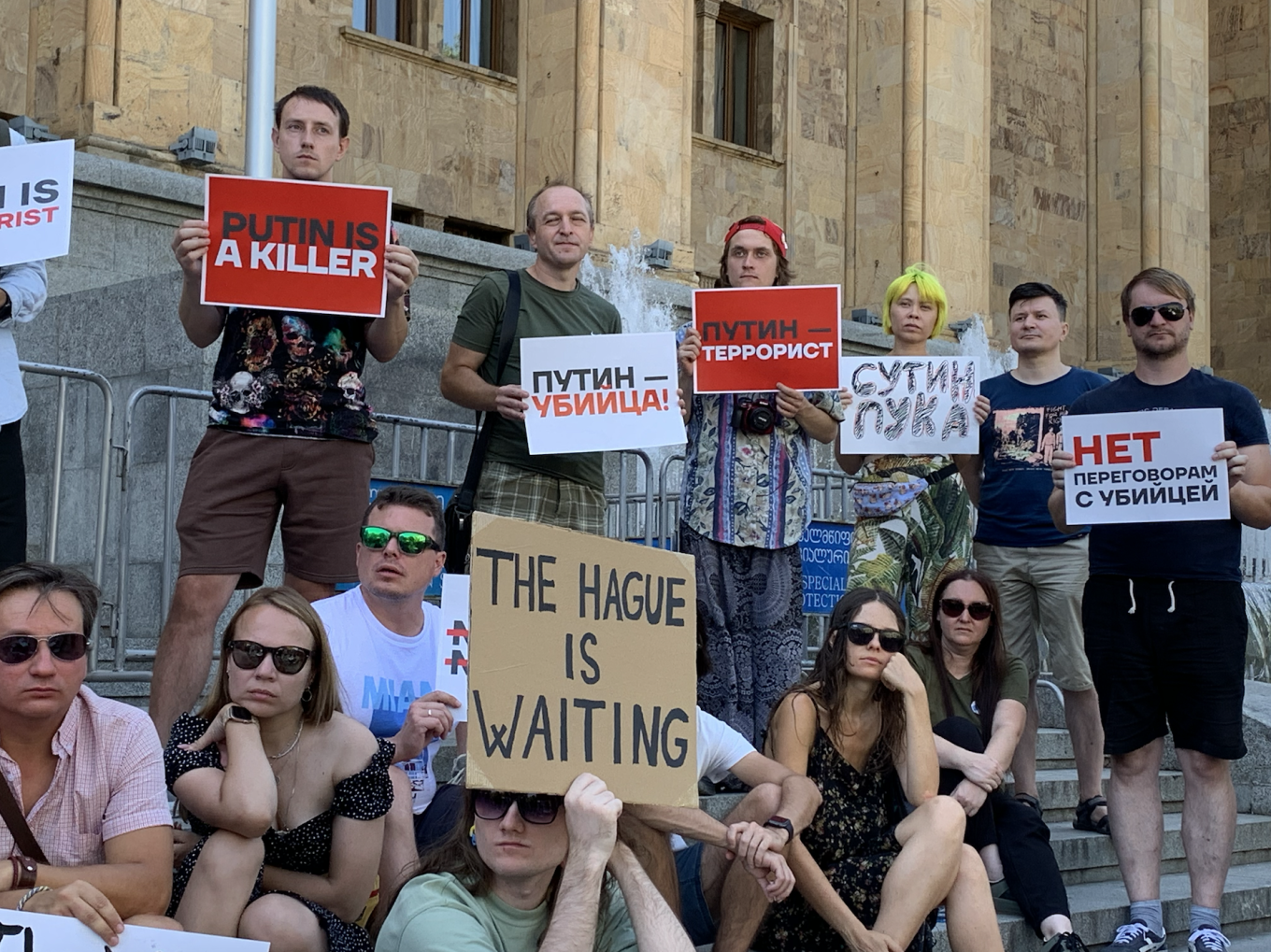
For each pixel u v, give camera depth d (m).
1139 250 23.83
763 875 5.04
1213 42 30.16
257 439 6.12
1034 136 26.38
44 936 3.97
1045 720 10.65
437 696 5.33
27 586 4.21
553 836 4.18
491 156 20.36
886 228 20.83
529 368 6.55
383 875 5.14
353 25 19.39
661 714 4.18
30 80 13.55
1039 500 8.02
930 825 5.75
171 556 7.99
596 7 17.14
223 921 4.52
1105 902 7.47
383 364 10.21
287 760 4.83
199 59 13.59
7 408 5.72
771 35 23.84
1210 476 6.74
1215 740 6.85
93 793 4.36
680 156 17.86
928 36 20.88
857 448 7.93
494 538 3.99
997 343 20.81
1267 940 8.02
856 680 6.07
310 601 6.24
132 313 9.70
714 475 7.33
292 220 6.08
